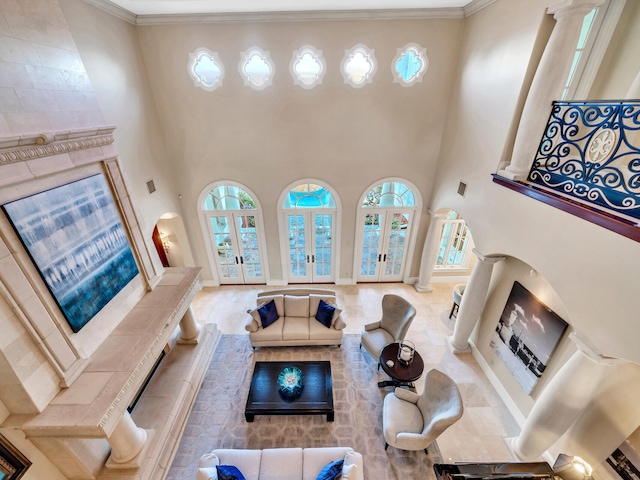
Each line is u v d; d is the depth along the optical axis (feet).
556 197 8.98
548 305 11.20
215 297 21.50
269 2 13.41
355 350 16.43
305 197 20.11
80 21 11.33
